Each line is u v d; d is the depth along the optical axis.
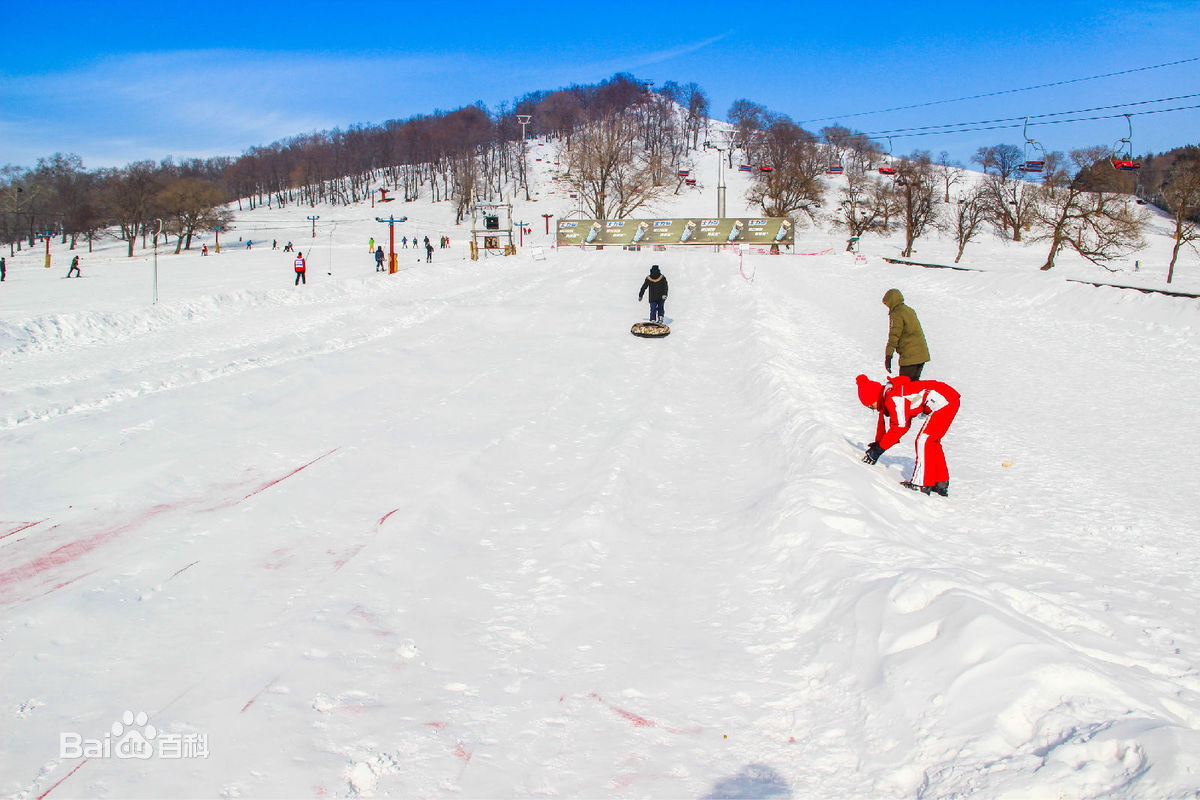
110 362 16.20
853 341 17.48
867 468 7.53
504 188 151.50
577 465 8.70
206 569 5.81
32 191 102.94
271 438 9.55
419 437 9.62
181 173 178.00
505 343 16.92
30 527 6.64
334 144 197.62
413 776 3.40
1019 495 7.49
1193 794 2.66
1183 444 9.12
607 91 177.50
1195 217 45.47
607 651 4.61
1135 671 4.03
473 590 5.53
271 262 56.69
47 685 4.21
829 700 3.96
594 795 3.28
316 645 4.65
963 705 3.56
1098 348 15.65
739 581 5.58
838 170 45.84
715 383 13.36
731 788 3.31
